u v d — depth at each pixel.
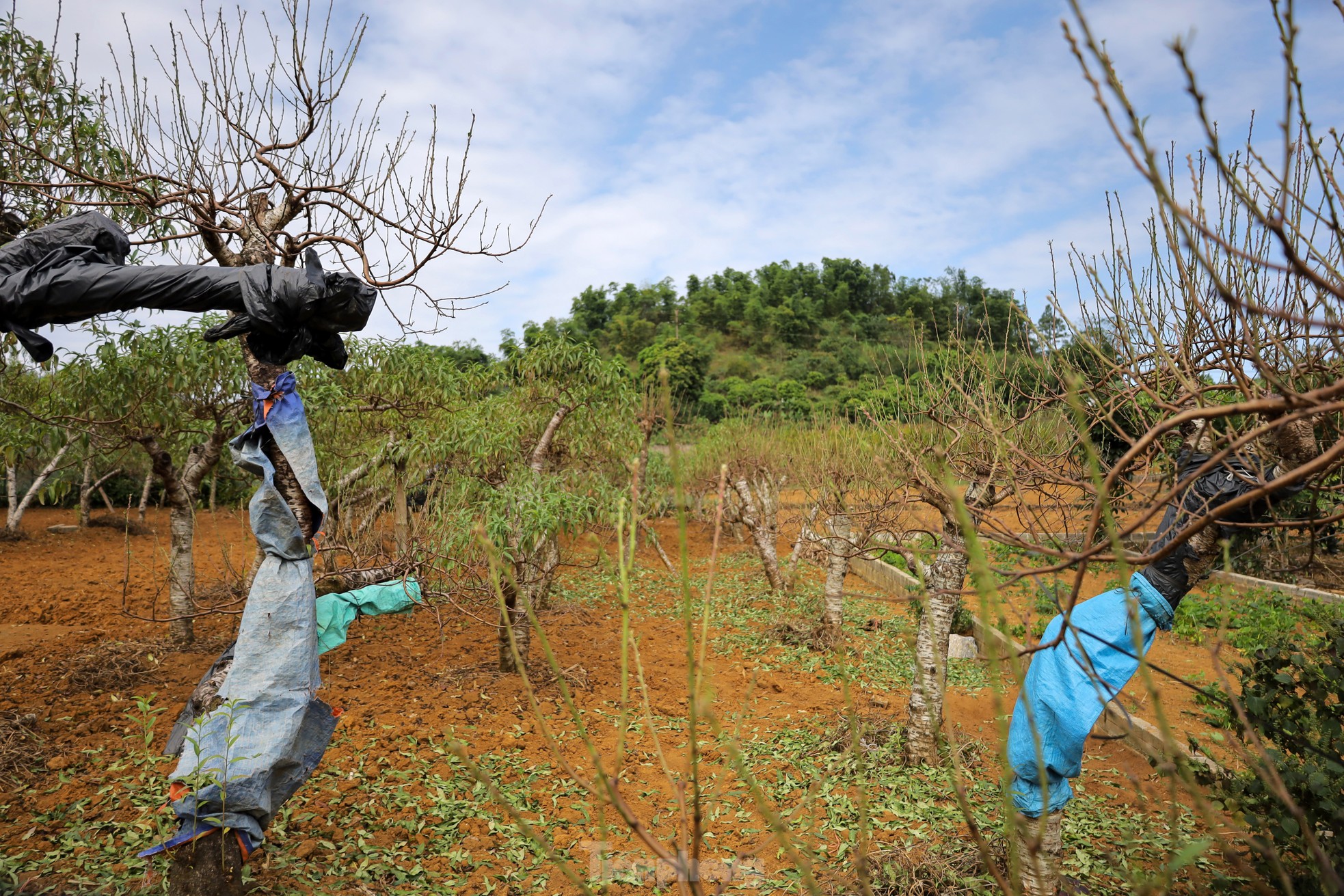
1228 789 3.58
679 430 20.83
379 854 4.65
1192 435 3.52
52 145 6.06
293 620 4.08
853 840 4.91
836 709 7.36
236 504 9.99
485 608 10.42
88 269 3.60
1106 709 1.97
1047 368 4.20
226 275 3.88
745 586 12.99
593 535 1.65
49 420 7.12
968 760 6.04
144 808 4.82
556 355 8.73
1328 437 2.90
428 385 8.80
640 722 6.96
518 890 4.40
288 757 3.97
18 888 3.85
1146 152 1.32
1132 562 1.78
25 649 8.23
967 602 8.98
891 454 6.42
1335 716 3.50
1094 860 4.52
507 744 6.38
